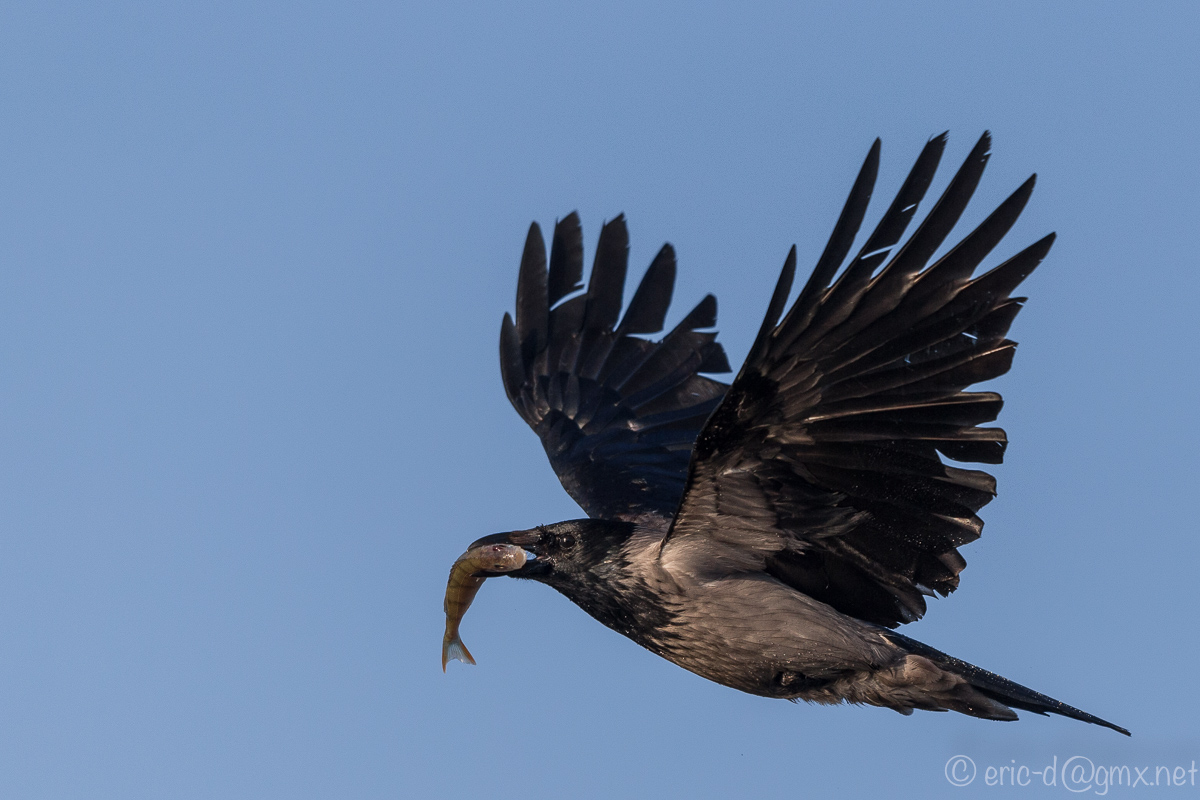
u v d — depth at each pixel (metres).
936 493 11.02
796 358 10.25
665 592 11.68
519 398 15.41
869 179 9.76
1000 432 10.59
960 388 10.49
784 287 9.90
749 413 10.57
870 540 11.47
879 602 11.81
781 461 10.96
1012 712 11.55
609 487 14.11
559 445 14.83
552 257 15.74
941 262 10.09
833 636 11.46
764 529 11.45
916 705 11.63
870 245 9.97
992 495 10.89
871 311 10.14
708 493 11.25
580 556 12.07
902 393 10.53
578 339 15.54
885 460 10.87
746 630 11.53
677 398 14.98
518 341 15.60
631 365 15.29
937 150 9.86
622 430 14.88
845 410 10.60
